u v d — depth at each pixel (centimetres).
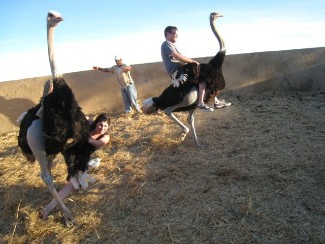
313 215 409
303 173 500
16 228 456
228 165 536
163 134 693
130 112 884
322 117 723
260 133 657
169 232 402
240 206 432
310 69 927
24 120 442
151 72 951
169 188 495
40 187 545
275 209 423
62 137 406
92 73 946
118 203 475
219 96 955
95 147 448
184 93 570
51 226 443
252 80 951
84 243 409
